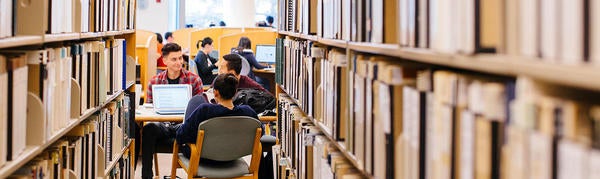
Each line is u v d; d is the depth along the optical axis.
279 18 4.82
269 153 5.19
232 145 4.36
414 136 1.64
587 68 0.88
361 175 2.32
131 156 4.77
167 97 5.34
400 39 1.75
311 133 3.19
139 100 5.84
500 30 1.21
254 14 13.59
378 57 2.12
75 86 2.91
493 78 1.31
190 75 5.80
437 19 1.43
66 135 3.11
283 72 4.59
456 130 1.35
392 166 1.84
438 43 1.42
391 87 1.83
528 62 1.03
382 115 1.92
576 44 0.96
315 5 3.25
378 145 1.99
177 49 5.72
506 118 1.16
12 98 2.06
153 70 8.05
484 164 1.22
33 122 2.32
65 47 2.75
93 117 3.49
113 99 4.14
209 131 4.28
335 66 2.55
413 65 1.84
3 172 1.92
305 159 3.37
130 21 4.54
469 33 1.25
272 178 5.15
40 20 2.30
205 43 9.57
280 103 4.69
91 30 3.20
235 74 5.77
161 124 5.13
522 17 1.11
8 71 2.04
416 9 1.59
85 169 3.26
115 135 4.12
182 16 16.02
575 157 0.94
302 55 3.53
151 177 5.07
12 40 1.96
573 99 1.01
